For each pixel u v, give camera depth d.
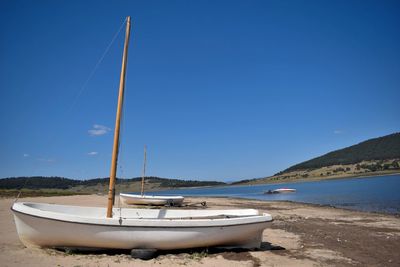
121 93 11.88
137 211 13.28
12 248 10.59
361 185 83.19
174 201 29.91
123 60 12.14
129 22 12.35
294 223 19.59
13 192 52.59
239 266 9.46
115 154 11.43
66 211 12.45
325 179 176.00
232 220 10.98
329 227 17.95
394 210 28.12
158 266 9.20
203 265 9.44
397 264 10.40
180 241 10.45
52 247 10.45
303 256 11.07
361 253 11.79
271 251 11.58
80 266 8.88
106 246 10.22
